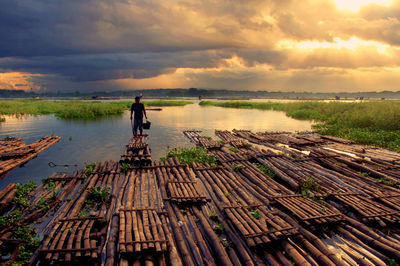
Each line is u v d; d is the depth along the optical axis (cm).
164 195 569
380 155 962
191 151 965
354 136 1331
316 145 1160
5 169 729
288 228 425
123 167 746
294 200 556
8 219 457
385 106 1948
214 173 736
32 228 436
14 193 562
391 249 397
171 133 1398
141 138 1172
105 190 573
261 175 727
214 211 505
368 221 487
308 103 3038
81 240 396
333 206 554
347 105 2373
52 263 354
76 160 858
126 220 446
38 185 639
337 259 376
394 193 609
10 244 393
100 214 468
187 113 2728
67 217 461
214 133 1469
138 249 360
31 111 2481
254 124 1884
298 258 374
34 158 876
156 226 435
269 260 377
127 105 3522
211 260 367
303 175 725
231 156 908
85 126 1623
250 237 405
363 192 608
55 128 1532
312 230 455
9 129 1491
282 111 3081
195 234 432
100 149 1005
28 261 357
